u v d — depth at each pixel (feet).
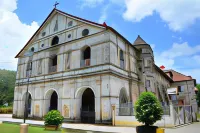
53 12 82.58
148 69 87.56
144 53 89.66
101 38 63.52
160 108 36.06
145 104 35.70
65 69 71.15
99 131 42.57
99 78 60.03
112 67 60.13
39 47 85.30
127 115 54.60
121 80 65.62
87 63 67.00
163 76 124.57
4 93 269.44
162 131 33.24
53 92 84.69
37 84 80.18
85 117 63.26
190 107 84.12
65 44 74.13
